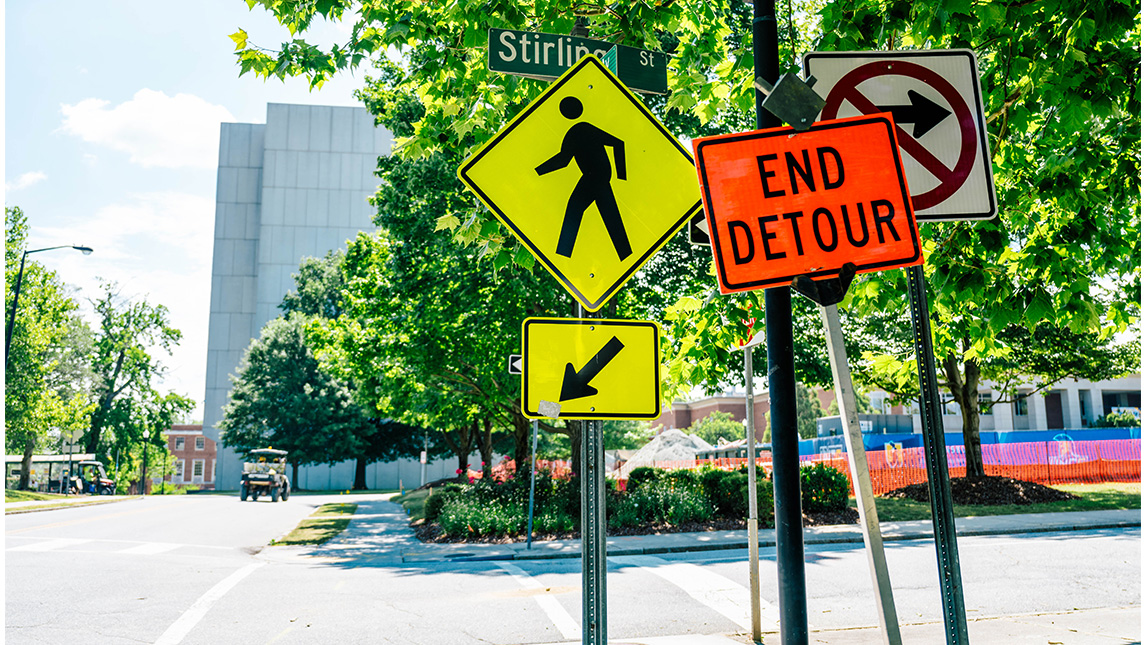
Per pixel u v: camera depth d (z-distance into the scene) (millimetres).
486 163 3143
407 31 6500
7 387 47250
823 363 20047
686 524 18484
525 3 6535
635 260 3170
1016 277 5852
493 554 14844
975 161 3477
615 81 3230
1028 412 51500
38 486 60375
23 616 8484
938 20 4816
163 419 78125
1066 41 5035
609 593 9797
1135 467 31344
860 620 7801
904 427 42719
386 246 23906
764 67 3600
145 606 9172
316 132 87438
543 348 2852
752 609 7113
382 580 11430
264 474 44000
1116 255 5578
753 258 2900
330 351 32594
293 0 6727
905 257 2863
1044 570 11125
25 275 47875
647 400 2877
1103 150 5484
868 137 2930
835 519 18688
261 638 7566
